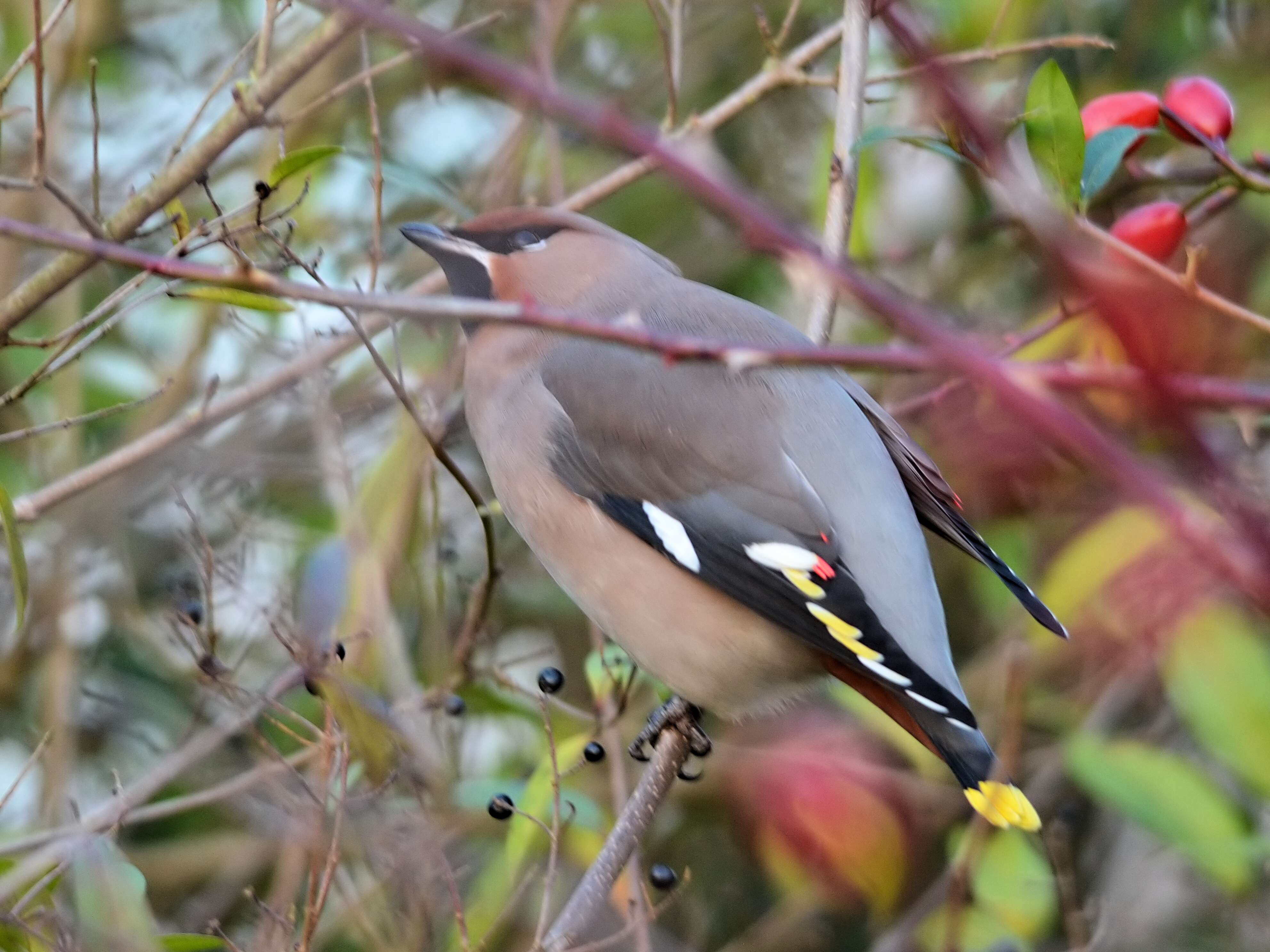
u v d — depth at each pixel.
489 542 7.76
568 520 7.34
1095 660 8.78
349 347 8.27
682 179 2.83
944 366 2.80
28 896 6.12
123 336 10.28
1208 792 7.56
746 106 8.52
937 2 8.93
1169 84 7.39
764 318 7.47
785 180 11.18
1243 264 8.48
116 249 3.75
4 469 9.70
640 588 7.17
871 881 8.18
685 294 7.64
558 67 10.78
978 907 7.96
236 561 8.73
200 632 7.32
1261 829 9.03
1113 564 7.17
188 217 8.76
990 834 7.86
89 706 9.96
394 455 8.98
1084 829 9.70
